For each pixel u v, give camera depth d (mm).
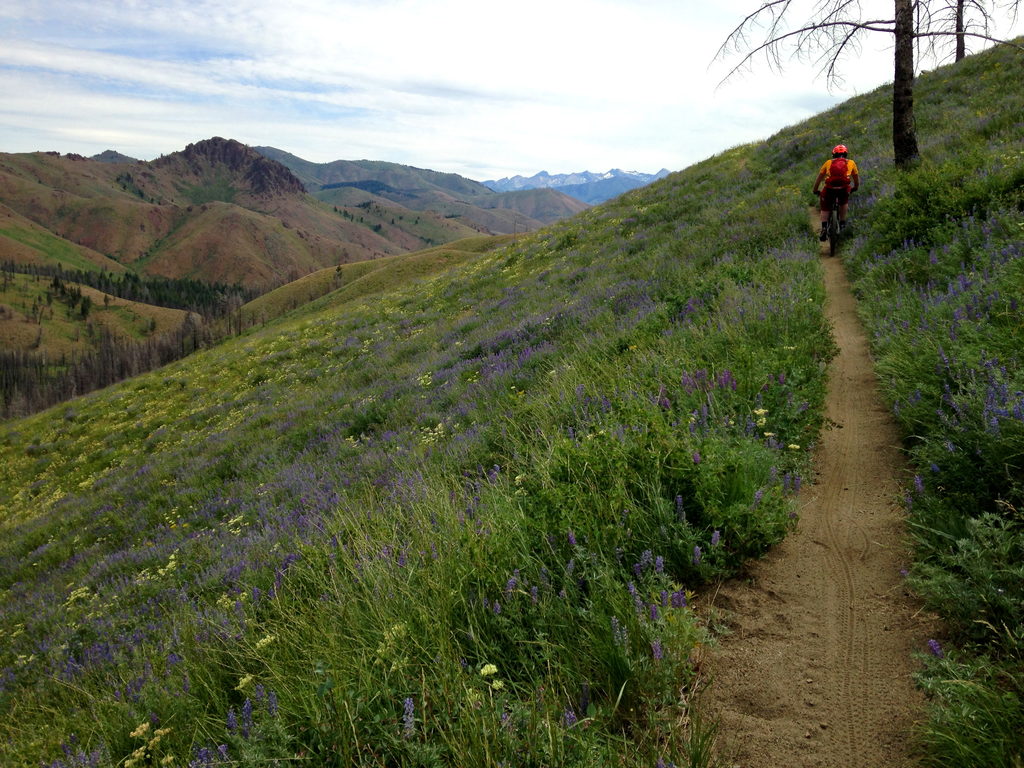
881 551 3471
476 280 30891
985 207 9008
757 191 21453
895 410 4848
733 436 4738
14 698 6062
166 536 11852
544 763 2199
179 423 24391
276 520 9312
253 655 3584
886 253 10078
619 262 20391
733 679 2730
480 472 6414
